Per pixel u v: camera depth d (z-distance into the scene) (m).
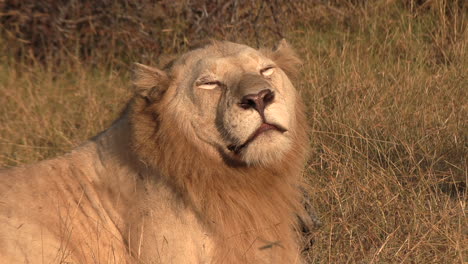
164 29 21.25
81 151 10.91
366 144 14.19
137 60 21.61
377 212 12.13
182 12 21.38
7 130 18.00
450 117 14.71
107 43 22.44
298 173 10.76
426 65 18.23
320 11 21.03
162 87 10.12
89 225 10.33
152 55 21.20
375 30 19.67
